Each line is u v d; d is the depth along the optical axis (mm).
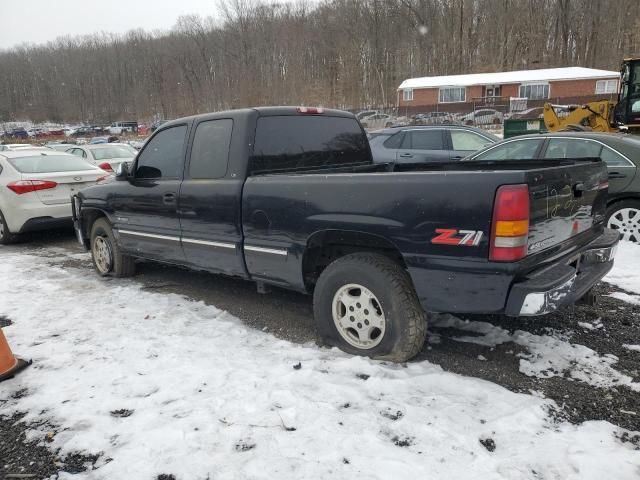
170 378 3363
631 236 6145
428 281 3209
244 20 70500
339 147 4875
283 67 66500
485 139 9672
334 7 65875
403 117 38906
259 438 2680
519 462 2477
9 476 2551
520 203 2885
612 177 6133
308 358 3631
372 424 2791
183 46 79562
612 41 54750
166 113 79500
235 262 4348
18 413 3080
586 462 2455
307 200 3707
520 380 3312
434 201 3123
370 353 3576
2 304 5082
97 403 3113
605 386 3211
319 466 2451
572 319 4254
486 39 59125
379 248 3602
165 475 2455
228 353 3760
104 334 4211
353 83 60438
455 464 2459
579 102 36750
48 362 3707
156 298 5125
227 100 68188
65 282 5891
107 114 89750
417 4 61469
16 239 8562
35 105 95500
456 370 3461
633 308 4469
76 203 6285
